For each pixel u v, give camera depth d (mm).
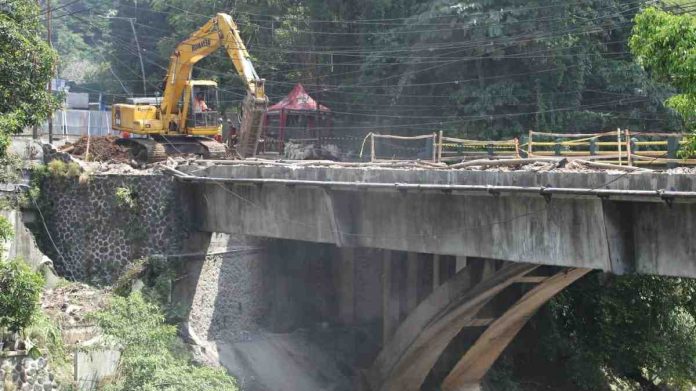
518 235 24438
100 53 81562
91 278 33844
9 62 28469
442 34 48188
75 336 27688
